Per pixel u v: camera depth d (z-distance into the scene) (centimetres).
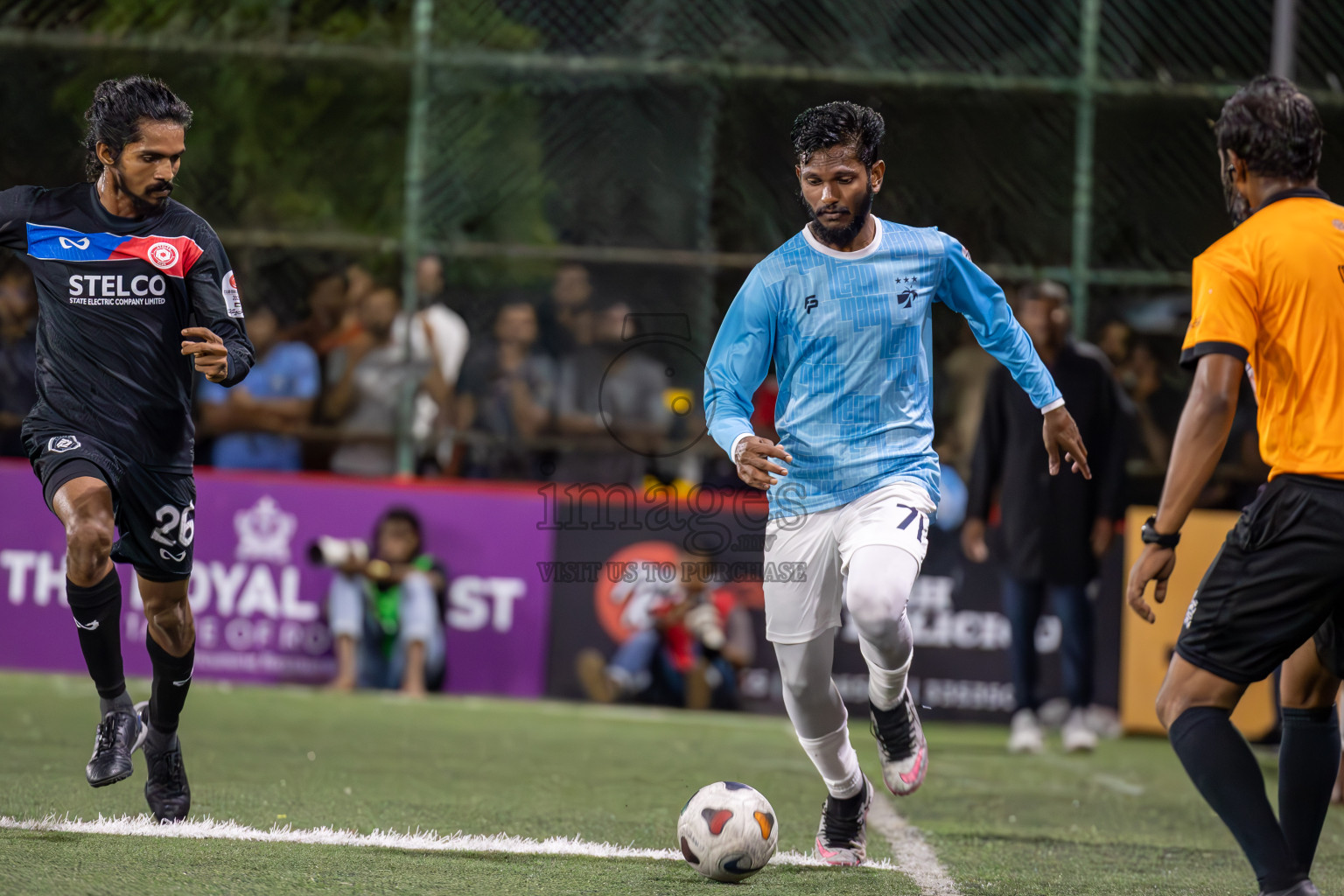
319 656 2375
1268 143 889
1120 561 2380
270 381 2469
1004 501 2153
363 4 2520
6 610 2381
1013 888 1067
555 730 2038
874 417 1073
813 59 2511
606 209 2548
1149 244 2525
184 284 1085
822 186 1037
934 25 2511
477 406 2484
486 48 2520
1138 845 1315
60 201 1075
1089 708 2297
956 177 2506
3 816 1153
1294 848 970
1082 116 2489
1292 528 849
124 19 2494
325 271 2492
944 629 2383
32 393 2488
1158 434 2514
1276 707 2273
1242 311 861
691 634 2364
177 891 917
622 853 1144
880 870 1120
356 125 2580
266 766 1549
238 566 2389
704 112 2530
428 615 2369
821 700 1091
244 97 2544
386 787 1452
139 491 1083
